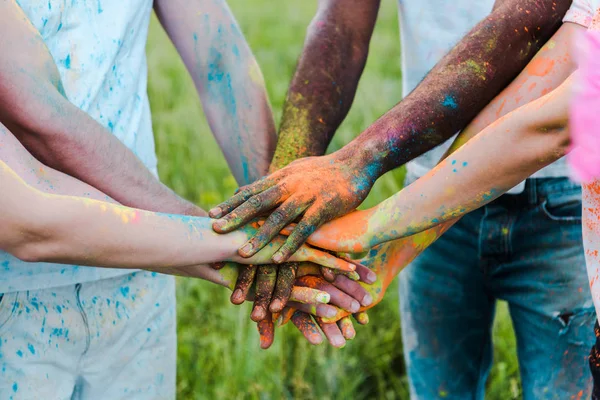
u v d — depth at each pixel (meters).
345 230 2.12
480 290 2.74
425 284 2.78
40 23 2.02
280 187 2.10
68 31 2.08
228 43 2.53
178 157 4.53
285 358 3.16
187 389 3.15
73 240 1.79
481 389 2.93
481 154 1.90
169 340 2.39
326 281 2.27
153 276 2.29
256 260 2.11
